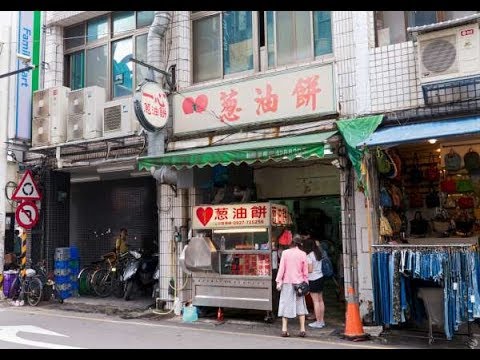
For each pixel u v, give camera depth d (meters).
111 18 12.76
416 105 8.38
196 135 10.48
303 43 10.02
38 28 13.16
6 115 12.72
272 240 9.29
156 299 10.98
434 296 7.31
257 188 11.44
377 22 9.17
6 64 12.63
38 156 12.83
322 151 7.82
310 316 9.81
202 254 9.50
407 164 9.76
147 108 9.72
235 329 8.78
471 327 7.52
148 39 11.12
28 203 11.86
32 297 11.68
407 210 9.72
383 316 7.45
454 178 9.38
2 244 12.62
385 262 7.50
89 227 14.12
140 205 13.41
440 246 7.13
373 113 8.73
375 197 8.18
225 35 10.95
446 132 7.23
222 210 9.67
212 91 10.41
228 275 9.51
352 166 8.82
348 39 9.16
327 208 11.80
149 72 10.93
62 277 12.16
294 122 9.44
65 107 12.18
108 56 12.66
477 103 7.79
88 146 11.96
